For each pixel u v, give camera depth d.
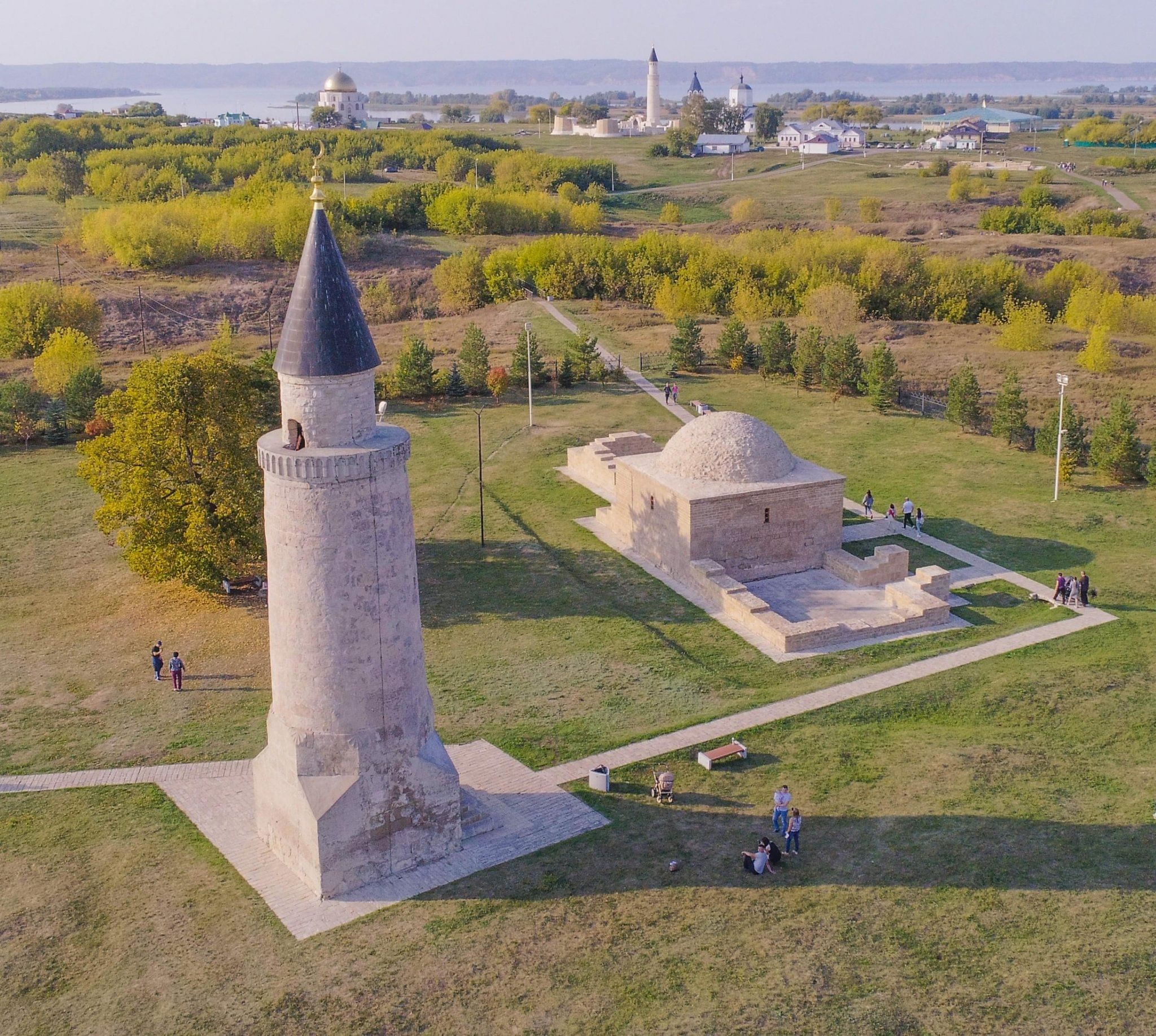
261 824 29.50
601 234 149.38
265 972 24.67
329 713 26.52
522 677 39.97
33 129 195.88
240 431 46.72
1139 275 117.62
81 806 31.80
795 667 41.19
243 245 127.75
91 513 57.94
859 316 101.38
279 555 25.75
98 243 126.25
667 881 27.53
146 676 41.06
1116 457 59.91
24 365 91.75
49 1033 23.16
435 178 190.62
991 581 48.97
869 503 56.31
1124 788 30.81
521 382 80.75
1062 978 23.42
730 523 48.34
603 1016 23.12
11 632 44.94
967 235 142.38
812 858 28.19
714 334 95.00
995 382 81.12
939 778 31.67
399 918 26.39
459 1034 22.84
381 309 117.06
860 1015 22.80
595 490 60.44
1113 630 43.34
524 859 28.61
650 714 37.03
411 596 26.91
